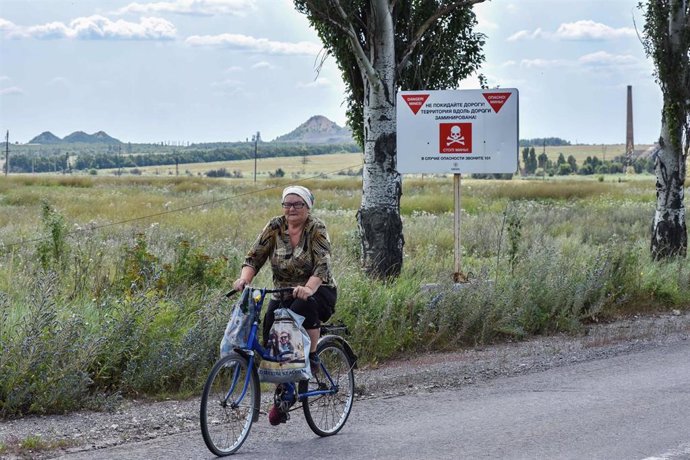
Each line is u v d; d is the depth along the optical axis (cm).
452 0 1692
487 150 1540
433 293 1377
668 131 2044
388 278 1538
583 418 875
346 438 820
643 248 2072
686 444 773
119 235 2281
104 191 5959
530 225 3088
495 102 1536
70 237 1850
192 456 753
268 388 1030
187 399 998
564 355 1240
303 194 790
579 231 2916
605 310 1584
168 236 2145
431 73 1755
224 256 1460
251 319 779
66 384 922
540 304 1470
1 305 1028
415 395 1008
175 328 1096
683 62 2005
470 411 919
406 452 763
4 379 916
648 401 944
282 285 807
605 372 1119
